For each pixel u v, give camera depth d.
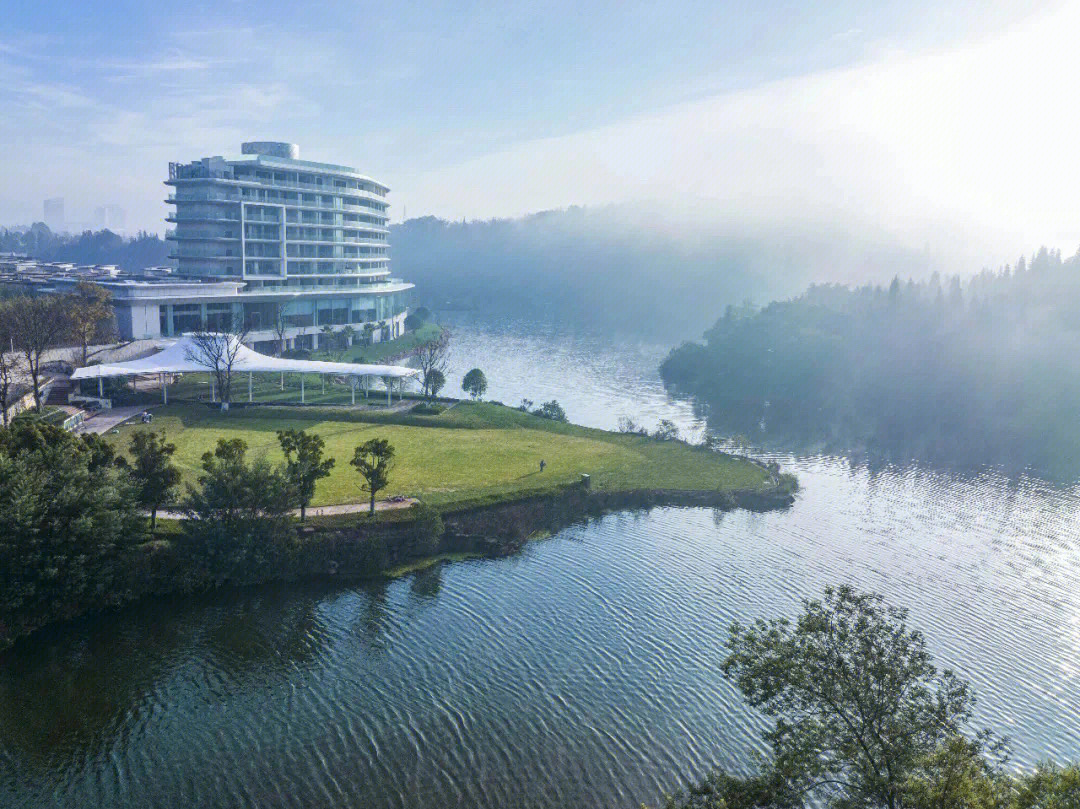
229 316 172.25
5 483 58.50
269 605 63.78
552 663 56.66
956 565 77.94
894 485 107.31
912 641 34.50
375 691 52.66
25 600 57.03
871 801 32.59
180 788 43.00
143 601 62.84
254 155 199.62
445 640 59.44
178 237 180.62
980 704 53.44
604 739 48.59
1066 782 28.19
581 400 160.12
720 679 55.19
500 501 83.00
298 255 196.38
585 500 89.25
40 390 114.69
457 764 45.78
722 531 84.56
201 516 66.88
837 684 33.28
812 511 93.50
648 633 61.19
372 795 43.00
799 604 66.75
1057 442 134.50
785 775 34.09
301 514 72.94
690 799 37.69
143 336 155.75
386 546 72.12
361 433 109.25
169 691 51.88
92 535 59.53
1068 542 85.88
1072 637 63.25
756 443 132.12
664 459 106.69
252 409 117.75
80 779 43.44
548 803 43.06
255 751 46.22
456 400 131.25
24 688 51.47
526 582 69.75
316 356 179.50
